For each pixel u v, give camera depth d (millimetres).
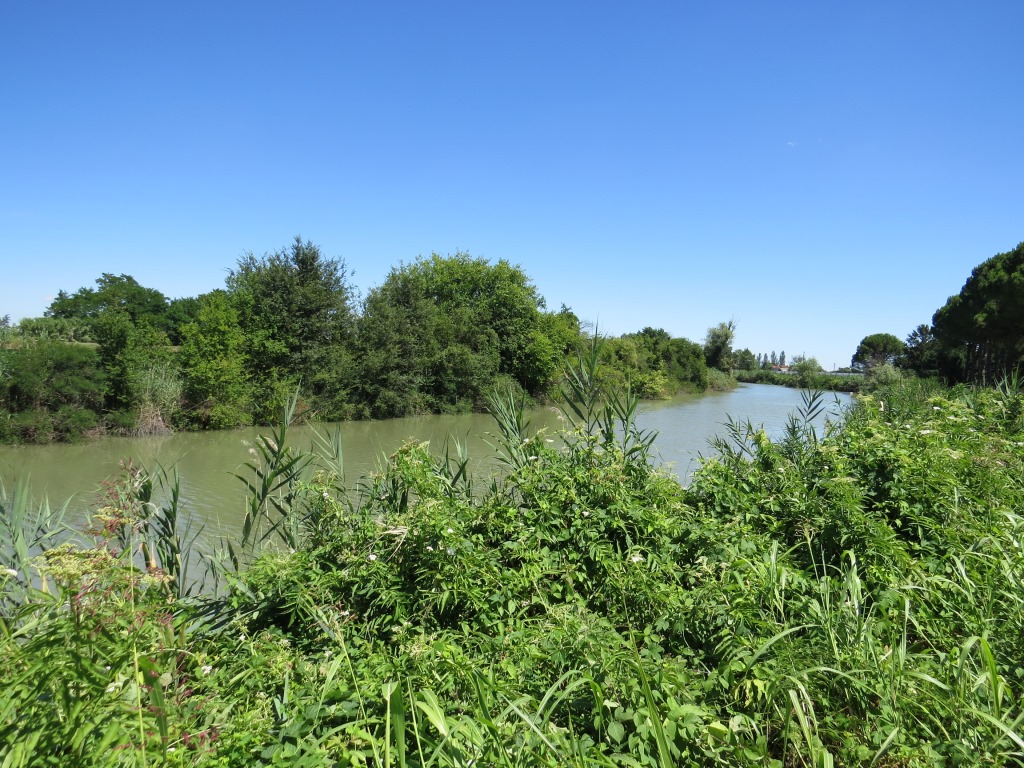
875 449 5656
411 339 35531
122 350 24328
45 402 22188
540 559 4527
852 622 3357
